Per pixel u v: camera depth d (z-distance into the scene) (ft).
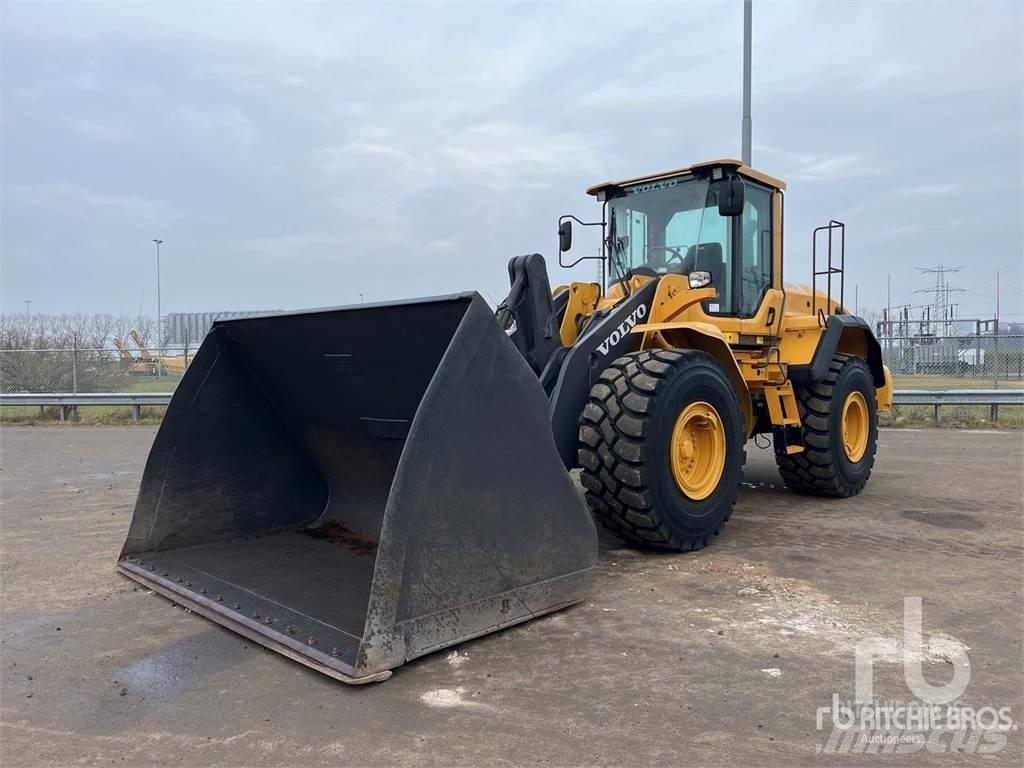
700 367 14.74
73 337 50.19
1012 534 16.57
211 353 14.82
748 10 33.01
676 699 8.80
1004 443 32.48
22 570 14.23
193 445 14.69
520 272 14.96
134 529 14.15
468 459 10.20
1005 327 63.36
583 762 7.47
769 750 7.68
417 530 9.60
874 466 26.18
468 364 10.19
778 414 19.21
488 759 7.54
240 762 7.56
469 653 10.11
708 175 17.56
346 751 7.73
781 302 18.99
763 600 12.18
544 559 11.32
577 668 9.64
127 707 8.76
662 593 12.51
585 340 14.73
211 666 9.84
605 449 13.75
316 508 16.21
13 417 46.65
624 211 18.88
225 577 12.89
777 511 19.08
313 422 15.10
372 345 12.32
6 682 9.47
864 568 13.97
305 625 10.70
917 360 50.06
